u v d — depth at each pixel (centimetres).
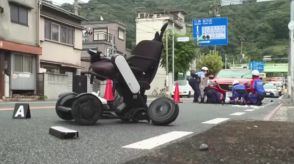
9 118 848
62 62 3297
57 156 438
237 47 7781
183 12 6406
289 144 511
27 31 2814
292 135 591
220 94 1784
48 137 568
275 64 8925
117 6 6291
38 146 494
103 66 784
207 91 1809
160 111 768
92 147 500
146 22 6053
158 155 439
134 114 796
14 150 464
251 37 7694
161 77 5534
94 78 805
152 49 809
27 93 2777
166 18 5809
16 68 2698
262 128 679
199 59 6744
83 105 725
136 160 414
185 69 5244
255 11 7169
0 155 434
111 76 784
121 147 507
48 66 3123
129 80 780
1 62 2558
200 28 3897
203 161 412
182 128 724
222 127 691
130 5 6469
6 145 495
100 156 446
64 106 784
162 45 820
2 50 2566
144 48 809
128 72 780
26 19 2808
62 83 2983
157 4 6544
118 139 573
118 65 777
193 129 710
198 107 1435
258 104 1738
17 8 2716
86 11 5606
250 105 1706
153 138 589
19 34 2736
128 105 795
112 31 5319
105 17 5809
